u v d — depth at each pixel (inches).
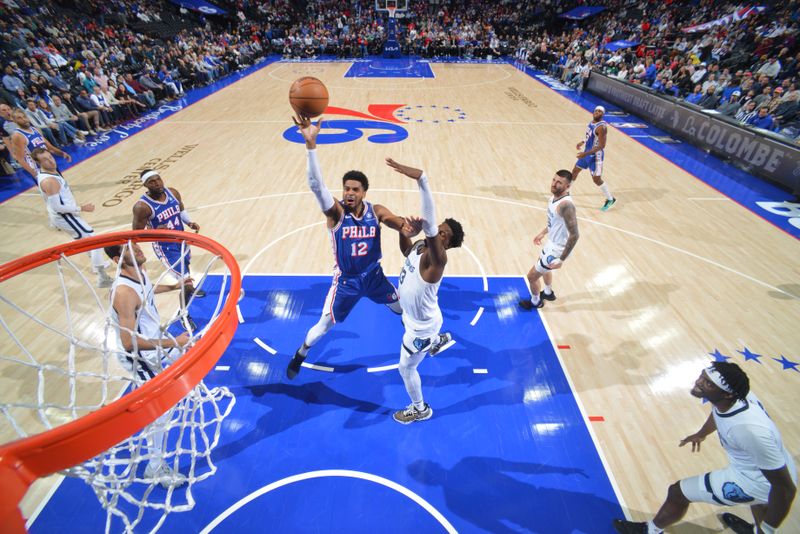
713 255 252.5
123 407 63.6
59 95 448.5
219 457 140.1
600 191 333.7
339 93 636.1
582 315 205.9
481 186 336.5
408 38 1016.2
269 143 425.7
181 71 654.5
